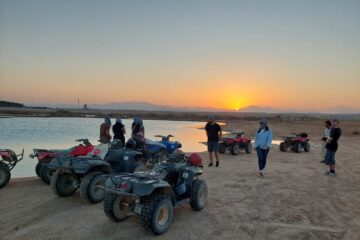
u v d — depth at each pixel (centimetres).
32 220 648
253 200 811
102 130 1198
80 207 729
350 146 2217
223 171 1197
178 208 739
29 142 2412
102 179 756
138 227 618
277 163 1411
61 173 797
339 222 662
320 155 1714
